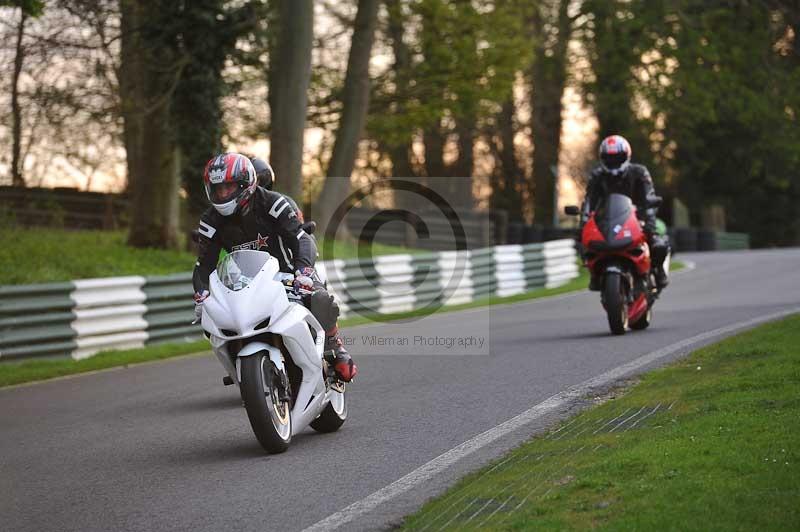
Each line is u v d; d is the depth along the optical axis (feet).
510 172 553.64
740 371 98.43
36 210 338.95
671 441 71.61
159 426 99.35
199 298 85.46
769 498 54.85
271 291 81.92
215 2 258.78
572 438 81.97
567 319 179.83
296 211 87.15
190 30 261.24
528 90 513.45
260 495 71.67
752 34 460.55
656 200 152.25
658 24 447.42
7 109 294.25
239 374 81.56
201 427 97.66
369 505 67.82
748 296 199.41
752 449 65.57
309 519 65.51
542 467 72.18
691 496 57.21
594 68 479.82
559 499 61.87
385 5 351.87
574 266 301.43
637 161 554.46
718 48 454.81
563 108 528.22
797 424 70.79
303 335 83.51
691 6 466.29
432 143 510.58
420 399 105.91
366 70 314.96
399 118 358.23
